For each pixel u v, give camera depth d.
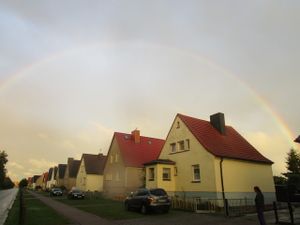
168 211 21.89
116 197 39.16
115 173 43.41
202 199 24.75
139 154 43.56
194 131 28.97
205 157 26.70
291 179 35.97
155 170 29.30
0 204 32.53
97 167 61.12
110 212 22.22
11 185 129.50
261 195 14.70
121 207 26.39
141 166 41.28
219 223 16.33
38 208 26.03
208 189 25.66
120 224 16.44
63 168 93.00
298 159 48.81
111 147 46.88
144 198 21.23
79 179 64.88
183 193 28.41
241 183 27.20
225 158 26.62
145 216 19.80
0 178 95.88
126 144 44.56
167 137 32.69
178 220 17.77
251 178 28.42
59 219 18.41
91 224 16.50
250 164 28.97
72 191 42.34
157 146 47.94
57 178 93.75
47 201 36.09
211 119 33.31
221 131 31.45
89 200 37.75
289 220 16.55
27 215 20.48
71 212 22.62
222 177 25.72
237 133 34.38
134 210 23.30
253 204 27.33
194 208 22.19
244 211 21.59
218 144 28.64
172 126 32.28
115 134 46.19
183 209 23.06
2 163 95.19
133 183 39.91
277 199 32.22
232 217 18.81
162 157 32.81
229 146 29.47
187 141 29.59
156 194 21.23
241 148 30.56
